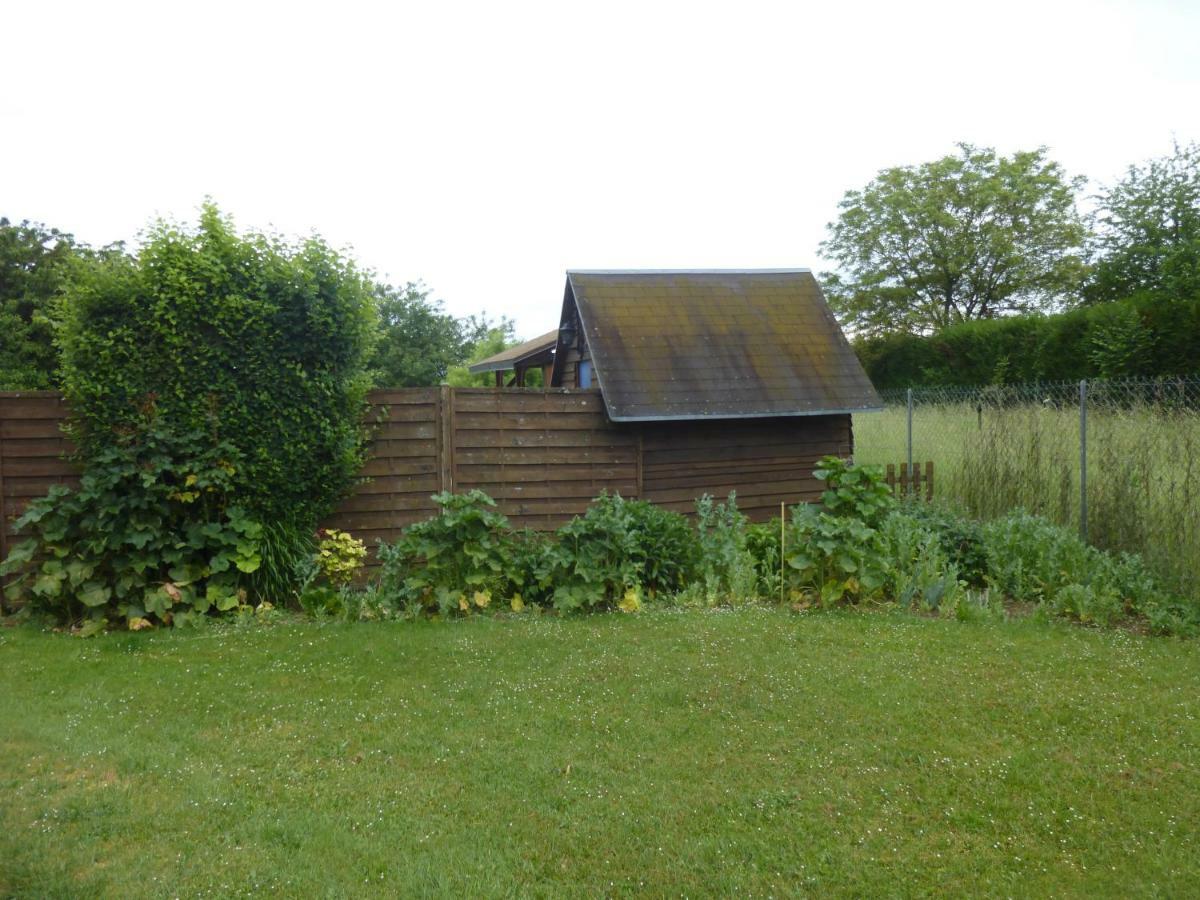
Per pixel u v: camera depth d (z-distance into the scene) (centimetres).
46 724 518
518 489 993
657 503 1072
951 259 3662
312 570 814
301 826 399
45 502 741
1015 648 663
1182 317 1633
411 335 3188
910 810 418
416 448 945
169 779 446
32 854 370
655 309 1205
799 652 653
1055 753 477
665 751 482
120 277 773
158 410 771
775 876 364
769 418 1142
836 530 805
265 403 804
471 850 382
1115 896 350
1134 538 877
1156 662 629
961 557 905
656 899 349
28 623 749
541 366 2000
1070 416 987
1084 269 3419
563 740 497
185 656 657
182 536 784
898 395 1864
